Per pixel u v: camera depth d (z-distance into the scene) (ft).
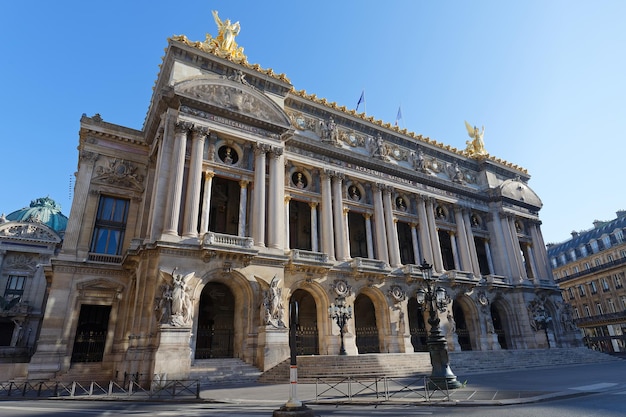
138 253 99.25
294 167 133.49
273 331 95.50
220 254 96.89
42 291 195.11
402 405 46.68
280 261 107.24
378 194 146.51
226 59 121.29
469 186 182.39
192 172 102.68
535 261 186.60
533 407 41.01
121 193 121.80
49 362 97.50
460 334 151.12
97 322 110.11
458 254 164.14
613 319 216.33
